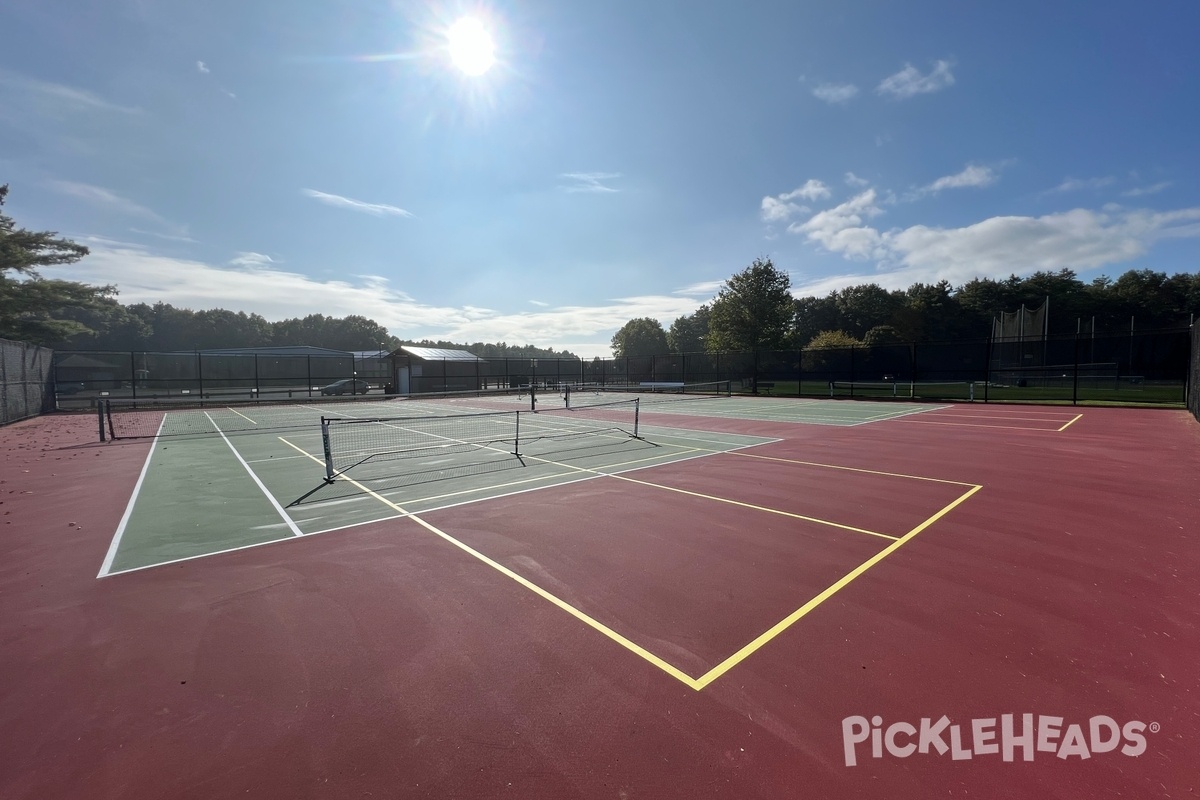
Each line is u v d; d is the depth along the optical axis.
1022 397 28.19
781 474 9.33
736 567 5.04
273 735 2.79
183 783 2.46
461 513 6.92
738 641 3.69
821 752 2.62
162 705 3.04
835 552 5.42
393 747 2.69
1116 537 5.88
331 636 3.80
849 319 67.56
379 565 5.14
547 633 3.82
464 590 4.56
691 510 7.02
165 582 4.79
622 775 2.48
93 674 3.35
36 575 4.98
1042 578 4.75
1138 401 25.03
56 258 27.47
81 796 2.39
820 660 3.45
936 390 34.97
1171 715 2.88
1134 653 3.51
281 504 7.48
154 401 25.73
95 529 6.40
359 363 46.69
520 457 11.19
